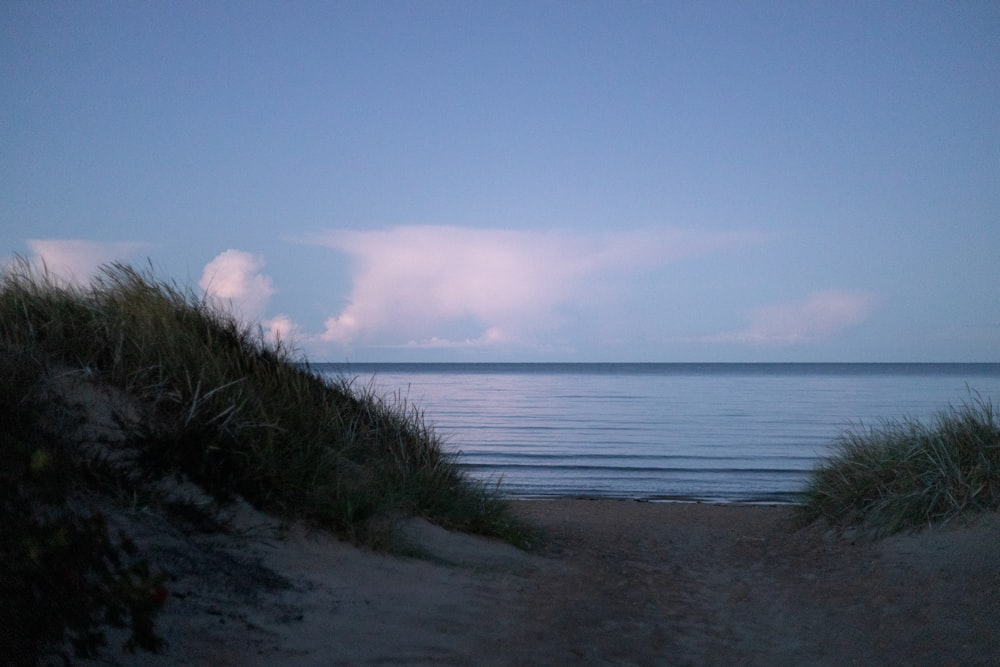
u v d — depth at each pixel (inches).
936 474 373.1
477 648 207.3
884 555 337.4
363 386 409.1
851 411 1739.7
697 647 225.6
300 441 305.1
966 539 326.6
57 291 302.0
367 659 188.1
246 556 235.1
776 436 1279.5
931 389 2694.4
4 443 192.1
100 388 261.7
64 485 197.8
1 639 140.6
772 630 246.1
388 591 245.6
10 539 156.5
